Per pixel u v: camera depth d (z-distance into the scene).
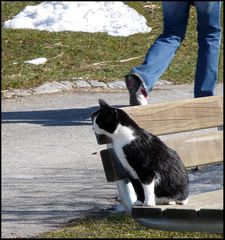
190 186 10.45
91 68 22.67
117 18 27.86
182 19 11.27
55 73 21.83
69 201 10.63
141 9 29.56
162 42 11.43
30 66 22.59
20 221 9.78
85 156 13.48
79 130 15.67
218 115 8.39
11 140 14.86
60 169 12.59
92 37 26.06
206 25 11.72
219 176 10.89
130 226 9.26
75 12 27.91
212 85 11.87
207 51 11.82
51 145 14.40
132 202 7.62
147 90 11.45
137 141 7.44
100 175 12.11
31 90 20.12
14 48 24.45
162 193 7.54
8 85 20.31
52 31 26.64
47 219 9.83
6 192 11.21
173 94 19.52
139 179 7.50
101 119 7.49
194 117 8.19
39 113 17.62
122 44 25.45
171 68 22.70
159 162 7.52
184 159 8.00
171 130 8.00
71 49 24.55
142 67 11.46
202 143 8.17
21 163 13.06
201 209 6.89
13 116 17.31
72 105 18.47
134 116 7.75
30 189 11.38
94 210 10.12
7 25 27.02
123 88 20.58
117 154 7.54
